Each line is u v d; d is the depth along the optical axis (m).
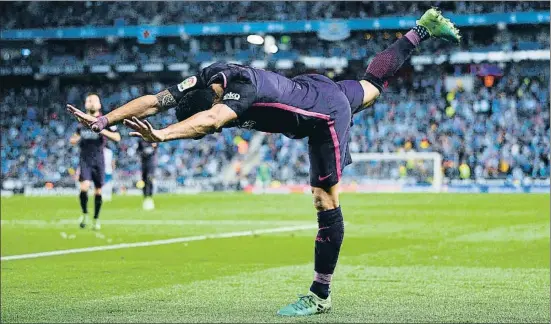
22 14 44.00
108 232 15.50
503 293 7.64
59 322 6.33
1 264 10.38
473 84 43.19
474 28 42.50
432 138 39.94
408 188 35.34
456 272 9.22
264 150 39.09
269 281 8.62
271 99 6.02
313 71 45.34
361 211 21.17
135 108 6.02
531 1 40.41
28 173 40.69
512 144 38.50
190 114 6.25
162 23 43.19
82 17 43.84
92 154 16.00
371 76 6.80
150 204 22.98
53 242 13.55
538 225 16.28
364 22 40.25
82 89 47.12
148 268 9.87
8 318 6.54
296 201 26.86
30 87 47.12
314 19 43.03
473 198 27.70
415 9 42.28
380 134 40.78
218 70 5.98
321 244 6.50
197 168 38.91
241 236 14.45
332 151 6.36
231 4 43.28
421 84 43.53
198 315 6.55
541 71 43.12
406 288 7.99
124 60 43.75
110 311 6.80
